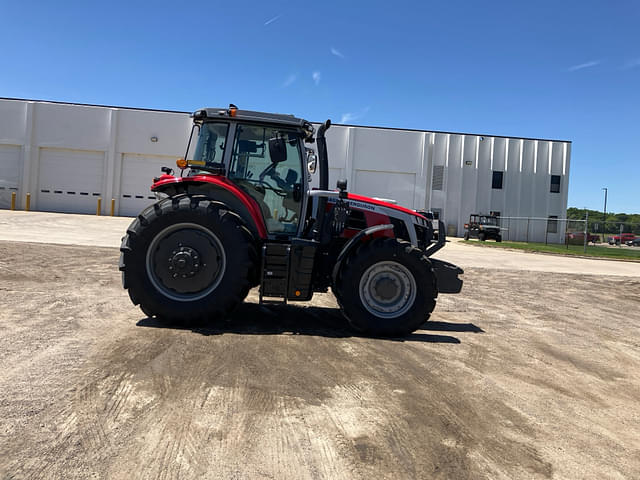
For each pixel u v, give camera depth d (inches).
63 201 1050.7
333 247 209.9
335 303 266.5
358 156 1139.9
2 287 243.9
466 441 106.7
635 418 128.7
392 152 1147.3
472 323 239.0
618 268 614.2
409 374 149.0
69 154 1048.8
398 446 101.8
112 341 161.9
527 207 1212.5
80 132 1043.9
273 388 129.0
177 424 104.3
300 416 112.7
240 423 106.9
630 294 378.9
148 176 1067.9
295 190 205.9
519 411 126.8
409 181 1156.5
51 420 102.4
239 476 86.0
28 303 212.1
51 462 86.7
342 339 186.1
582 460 102.4
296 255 188.4
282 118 202.7
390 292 195.6
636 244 1238.3
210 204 189.0
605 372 170.1
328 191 215.0
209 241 188.5
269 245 188.1
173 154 1066.7
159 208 187.8
